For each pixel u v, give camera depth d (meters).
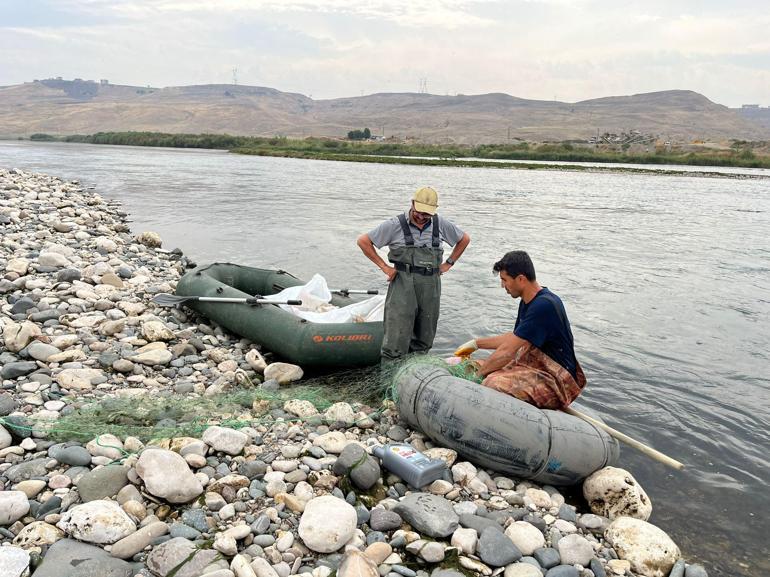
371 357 6.29
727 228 19.98
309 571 3.25
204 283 7.59
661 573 3.61
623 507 4.13
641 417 5.91
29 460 4.02
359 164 61.25
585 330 8.65
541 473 4.34
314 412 5.19
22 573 2.93
